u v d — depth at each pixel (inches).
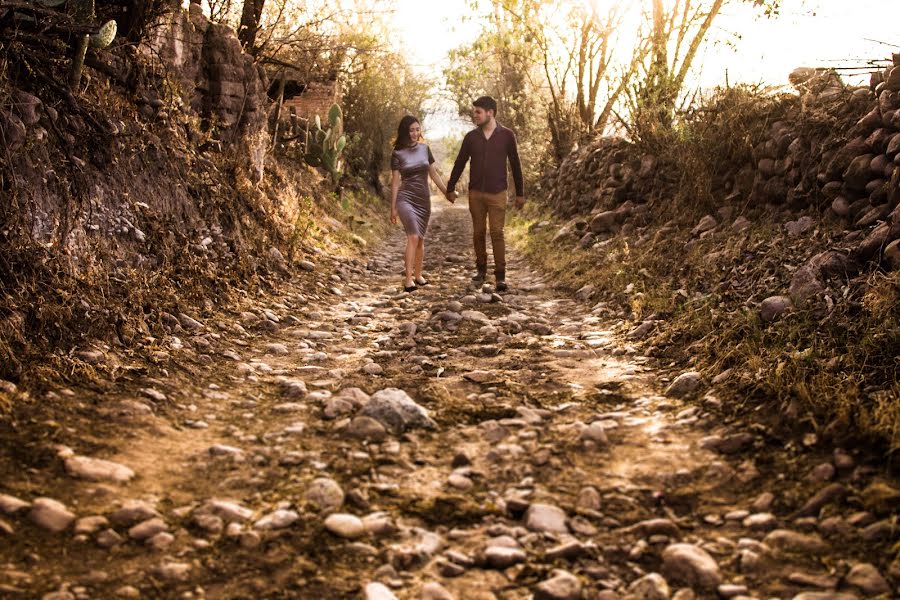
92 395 155.3
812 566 101.0
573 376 194.9
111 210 224.2
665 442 145.4
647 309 248.8
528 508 119.2
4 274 168.9
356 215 622.8
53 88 208.7
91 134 224.4
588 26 616.1
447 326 257.3
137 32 271.0
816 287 193.0
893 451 122.7
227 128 346.6
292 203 423.5
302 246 378.6
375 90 911.0
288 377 194.5
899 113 210.8
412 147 327.9
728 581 99.7
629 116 424.8
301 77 546.9
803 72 290.8
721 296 227.3
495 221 322.3
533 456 140.7
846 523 108.8
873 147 220.7
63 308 176.4
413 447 145.9
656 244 314.2
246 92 361.7
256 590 95.9
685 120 354.9
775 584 98.0
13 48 197.5
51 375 156.6
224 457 135.6
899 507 109.3
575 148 642.2
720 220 302.2
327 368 205.6
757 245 251.1
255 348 221.9
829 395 145.4
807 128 257.1
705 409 158.7
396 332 250.2
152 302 216.7
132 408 151.6
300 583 97.9
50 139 202.8
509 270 403.2
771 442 137.3
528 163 852.0
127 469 125.0
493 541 110.5
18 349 159.2
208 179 299.4
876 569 97.9
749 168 297.9
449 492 126.6
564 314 280.5
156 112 279.1
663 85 408.2
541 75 815.7
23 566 95.3
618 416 161.9
